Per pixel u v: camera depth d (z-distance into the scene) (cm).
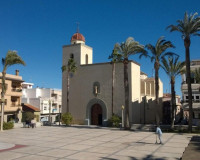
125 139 2400
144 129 3381
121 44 3528
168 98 5153
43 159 1484
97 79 4316
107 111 4138
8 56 3297
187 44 2952
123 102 4003
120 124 3712
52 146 1980
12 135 2761
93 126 4019
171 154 1631
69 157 1541
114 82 4134
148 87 5094
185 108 3728
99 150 1788
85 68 4469
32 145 2034
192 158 1012
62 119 4184
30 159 1484
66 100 4603
